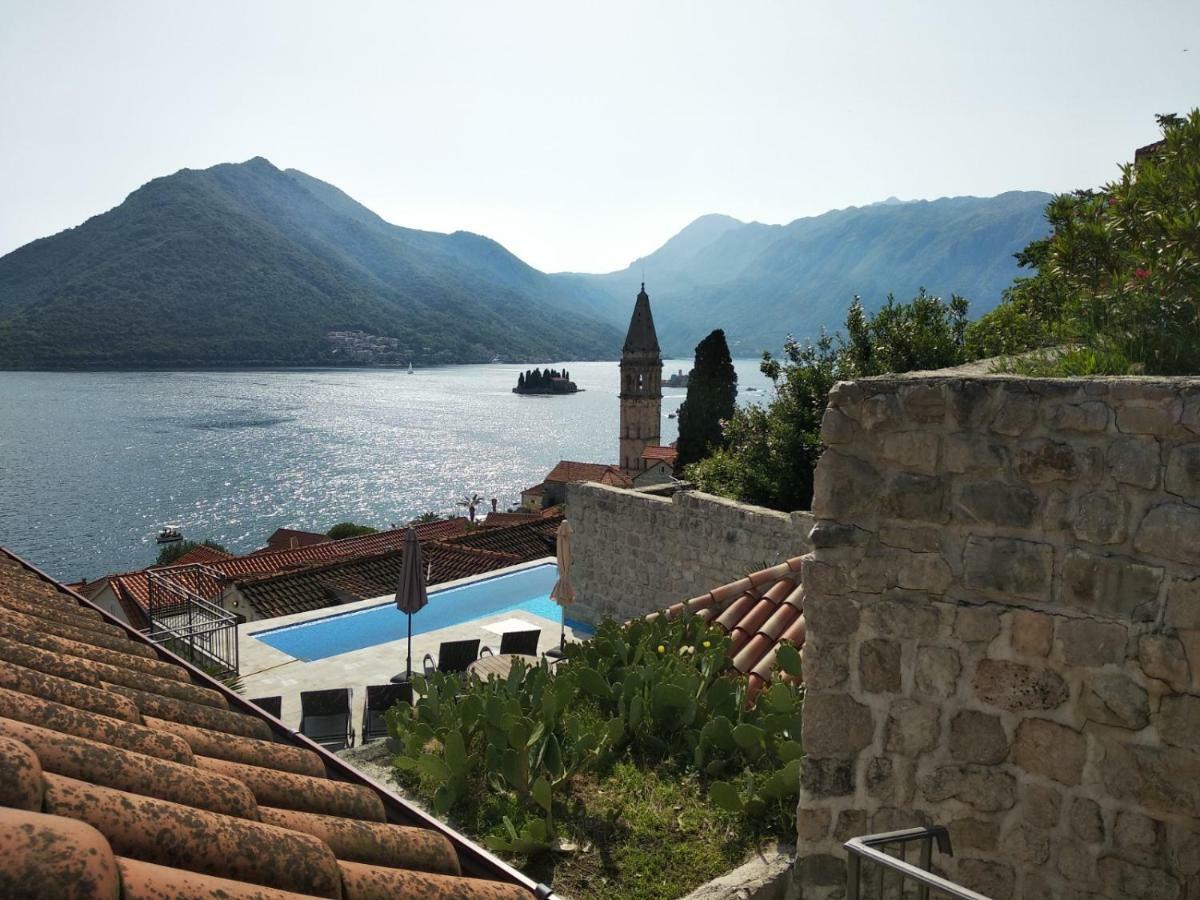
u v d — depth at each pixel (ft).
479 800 24.16
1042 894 13.93
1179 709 12.58
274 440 529.86
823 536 15.38
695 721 26.35
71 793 7.20
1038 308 54.75
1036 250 67.46
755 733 23.94
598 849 21.36
